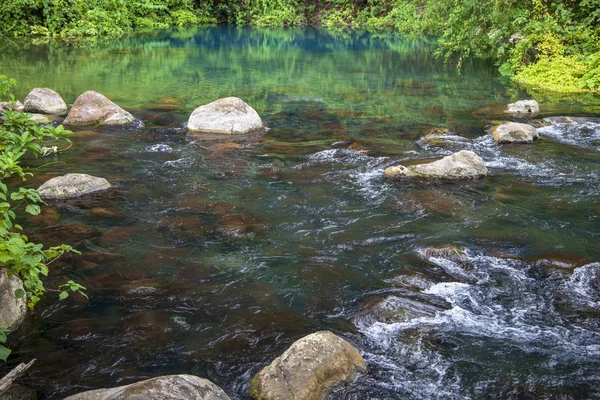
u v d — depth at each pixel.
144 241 5.23
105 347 3.78
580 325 4.06
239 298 4.37
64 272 4.66
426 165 6.95
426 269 4.81
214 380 3.48
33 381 3.46
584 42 13.48
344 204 6.12
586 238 5.38
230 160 7.53
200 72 14.33
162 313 4.15
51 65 14.90
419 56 17.27
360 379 3.48
